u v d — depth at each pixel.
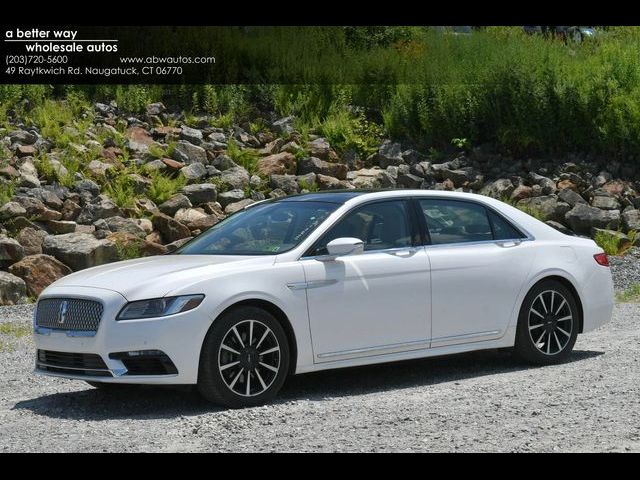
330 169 22.06
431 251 8.90
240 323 7.74
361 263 8.44
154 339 7.51
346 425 7.00
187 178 20.53
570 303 9.66
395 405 7.70
